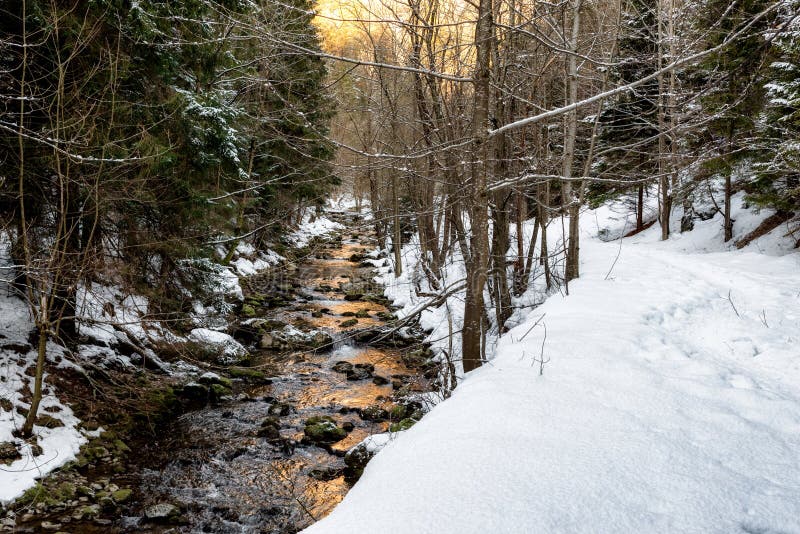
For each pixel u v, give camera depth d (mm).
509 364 5945
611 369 5594
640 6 15148
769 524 2902
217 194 10234
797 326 7477
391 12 7852
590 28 11750
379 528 3023
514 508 3059
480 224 6562
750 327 7582
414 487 3443
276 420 9086
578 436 4027
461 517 3014
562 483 3328
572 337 6785
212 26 8648
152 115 8250
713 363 5992
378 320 16109
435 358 11719
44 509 6012
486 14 5875
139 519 6203
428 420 4770
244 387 10758
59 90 6391
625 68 13422
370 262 26250
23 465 6457
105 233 8977
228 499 6766
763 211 18781
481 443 3955
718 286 10578
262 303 17672
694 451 3791
